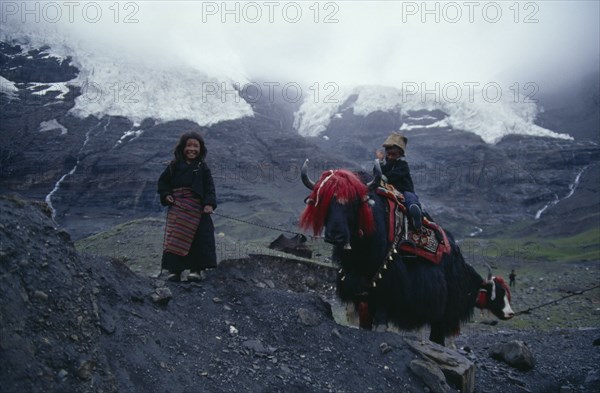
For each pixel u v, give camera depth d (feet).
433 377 18.79
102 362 13.88
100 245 44.42
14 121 533.14
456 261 24.30
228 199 456.86
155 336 16.55
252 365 17.26
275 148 588.50
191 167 21.21
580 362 29.43
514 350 26.00
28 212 15.93
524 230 512.22
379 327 21.26
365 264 20.65
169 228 20.81
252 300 21.07
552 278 140.36
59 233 16.30
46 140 501.97
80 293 15.24
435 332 24.22
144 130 583.99
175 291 19.90
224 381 15.94
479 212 611.88
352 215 19.31
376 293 21.11
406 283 20.95
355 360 19.07
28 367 11.91
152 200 446.19
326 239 18.47
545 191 650.02
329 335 20.10
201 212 21.12
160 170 488.85
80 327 14.24
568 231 469.57
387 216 21.21
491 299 28.22
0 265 13.38
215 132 618.03
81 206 435.94
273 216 388.98
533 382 24.35
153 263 36.91
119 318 16.26
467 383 19.86
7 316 12.40
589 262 233.76
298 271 46.91
